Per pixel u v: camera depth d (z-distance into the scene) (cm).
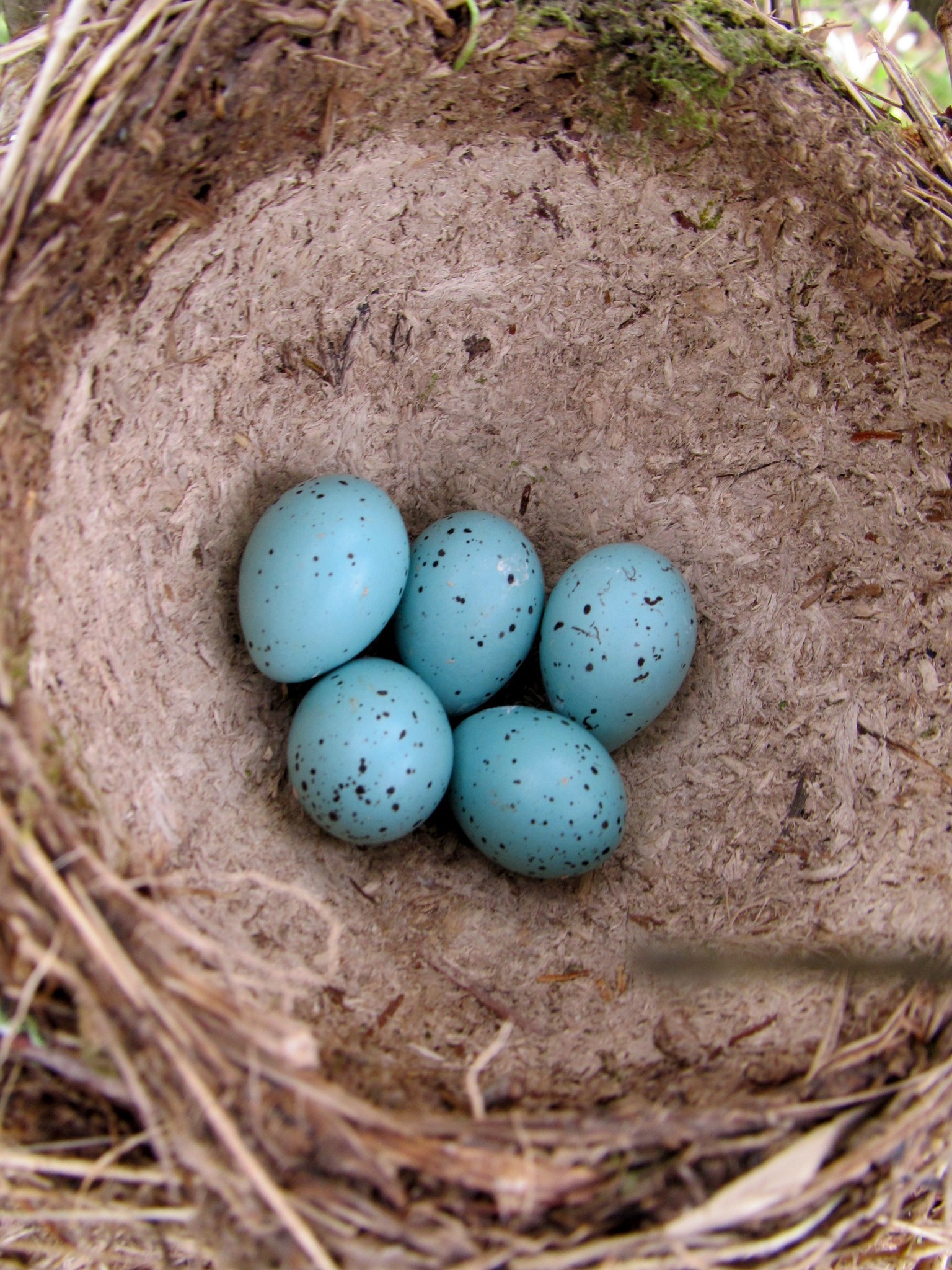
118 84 14
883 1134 13
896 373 17
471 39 15
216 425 16
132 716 15
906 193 16
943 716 16
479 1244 12
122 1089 12
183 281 16
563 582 17
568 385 18
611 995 16
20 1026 12
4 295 14
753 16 16
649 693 17
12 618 14
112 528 15
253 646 16
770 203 17
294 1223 12
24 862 12
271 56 15
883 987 14
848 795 16
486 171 17
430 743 16
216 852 15
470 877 17
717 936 16
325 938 16
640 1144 13
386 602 16
